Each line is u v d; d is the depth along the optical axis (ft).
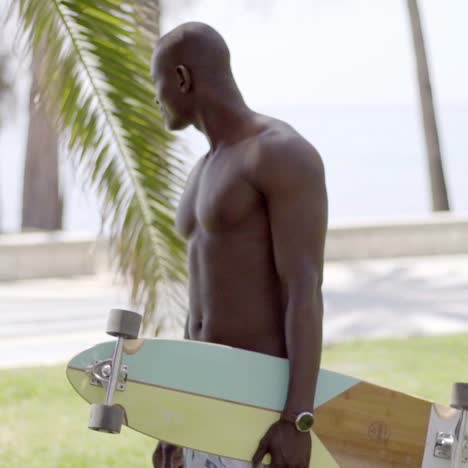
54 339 46.39
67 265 66.28
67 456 27.32
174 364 12.22
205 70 12.53
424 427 12.94
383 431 12.84
